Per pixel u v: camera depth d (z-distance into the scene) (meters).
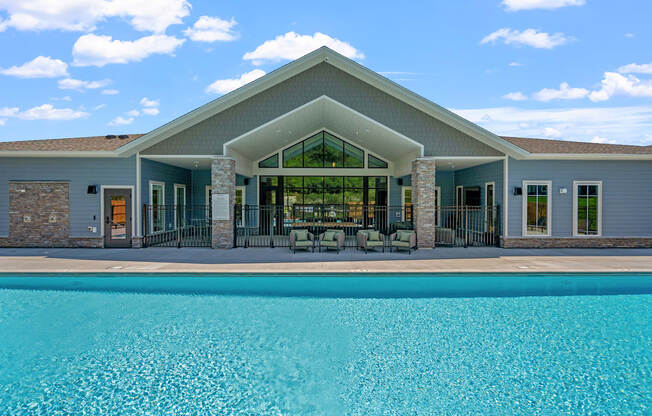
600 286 10.20
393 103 15.60
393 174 21.14
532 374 5.67
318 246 15.74
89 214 15.57
